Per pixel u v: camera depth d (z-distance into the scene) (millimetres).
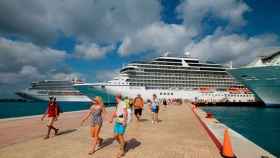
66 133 10570
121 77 64375
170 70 69000
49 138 9352
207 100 70188
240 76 53781
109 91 62219
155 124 14180
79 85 64688
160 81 67312
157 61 69312
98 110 7465
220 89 73250
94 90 63062
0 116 33594
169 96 66562
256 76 50531
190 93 69062
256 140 14906
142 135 10164
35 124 13672
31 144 8219
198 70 71812
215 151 7258
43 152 7125
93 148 7133
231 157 6449
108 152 7152
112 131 11250
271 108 52344
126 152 7133
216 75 73875
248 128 21484
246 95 73000
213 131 10250
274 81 47875
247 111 51469
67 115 19984
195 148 7664
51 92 91250
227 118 34156
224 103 70062
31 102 102000
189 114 22766
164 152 7137
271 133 18141
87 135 10047
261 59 52000
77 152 7125
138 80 65188
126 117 6934
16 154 6902
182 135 10164
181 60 72625
